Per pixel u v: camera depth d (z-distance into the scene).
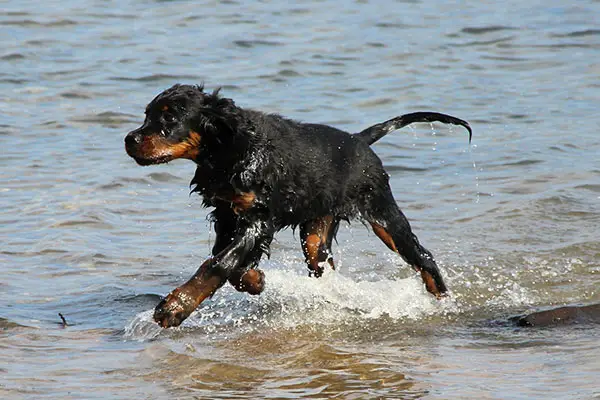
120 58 22.16
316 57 22.72
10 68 21.19
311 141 10.38
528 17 26.58
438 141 17.44
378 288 11.18
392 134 17.83
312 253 10.99
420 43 24.16
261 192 9.79
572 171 15.51
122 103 19.12
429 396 7.71
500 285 11.24
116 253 12.24
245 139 9.66
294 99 19.53
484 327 9.82
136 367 8.59
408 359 8.77
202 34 24.44
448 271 11.66
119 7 26.83
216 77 20.92
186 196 14.59
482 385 7.93
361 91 20.22
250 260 9.84
